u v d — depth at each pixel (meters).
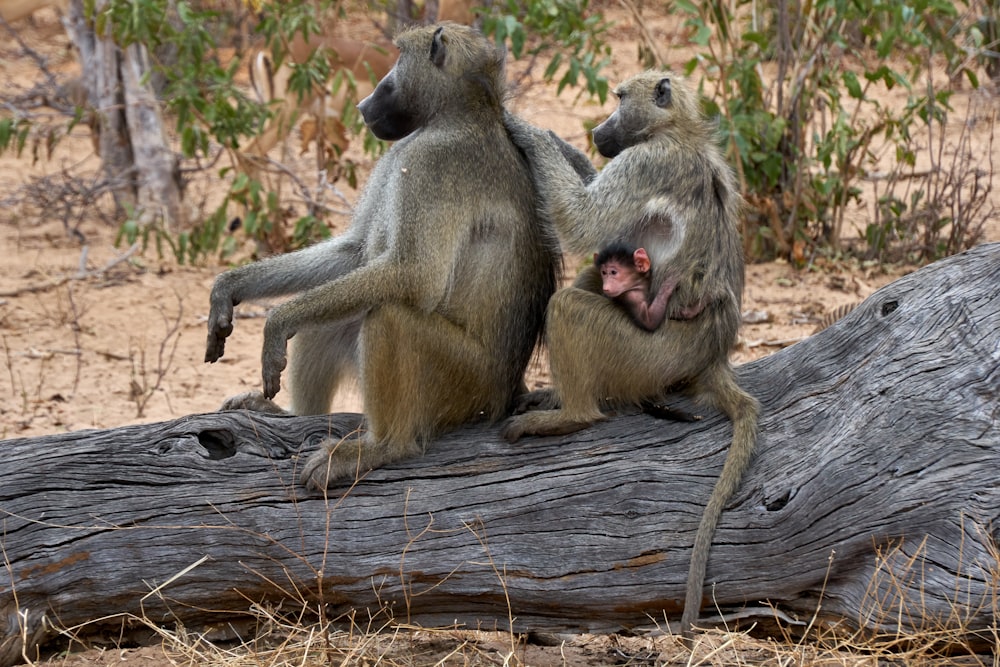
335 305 7.32
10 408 12.16
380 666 7.02
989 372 6.77
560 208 7.86
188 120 16.97
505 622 7.26
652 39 16.80
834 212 17.47
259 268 8.20
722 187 7.96
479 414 7.86
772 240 17.12
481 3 17.42
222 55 25.48
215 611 7.29
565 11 16.02
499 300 7.78
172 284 16.70
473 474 7.30
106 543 7.09
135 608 7.19
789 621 6.96
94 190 18.88
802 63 16.86
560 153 8.15
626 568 6.99
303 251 8.34
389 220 7.61
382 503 7.23
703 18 16.53
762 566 6.89
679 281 7.59
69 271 17.09
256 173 17.72
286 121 17.44
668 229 7.80
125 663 7.14
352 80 16.58
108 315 15.33
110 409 12.25
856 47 20.22
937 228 16.84
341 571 7.14
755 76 16.28
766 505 6.95
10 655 6.98
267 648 7.31
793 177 17.06
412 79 7.80
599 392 7.50
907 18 15.02
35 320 15.02
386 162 8.10
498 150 7.86
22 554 7.00
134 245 18.22
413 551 7.12
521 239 7.86
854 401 7.10
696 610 6.72
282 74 17.64
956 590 6.43
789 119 16.84
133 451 7.33
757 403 7.36
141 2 15.40
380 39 21.62
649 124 8.15
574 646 7.62
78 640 7.21
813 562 6.81
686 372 7.58
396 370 7.36
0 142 17.98
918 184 19.98
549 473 7.24
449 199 7.55
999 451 6.55
